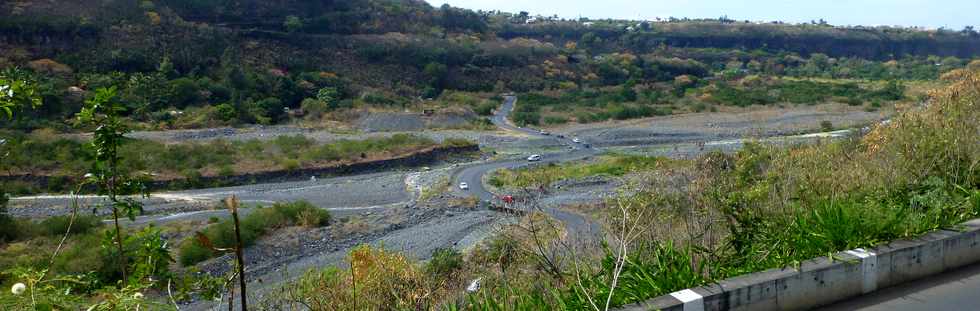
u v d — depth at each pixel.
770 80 98.94
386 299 5.65
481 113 74.50
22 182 34.88
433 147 49.62
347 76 81.31
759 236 5.43
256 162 42.66
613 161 42.22
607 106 77.81
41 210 30.69
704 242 5.48
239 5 87.38
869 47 143.88
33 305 3.42
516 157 49.78
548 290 4.75
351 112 67.44
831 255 4.97
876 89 83.81
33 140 40.22
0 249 22.28
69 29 67.75
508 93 89.00
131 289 3.90
